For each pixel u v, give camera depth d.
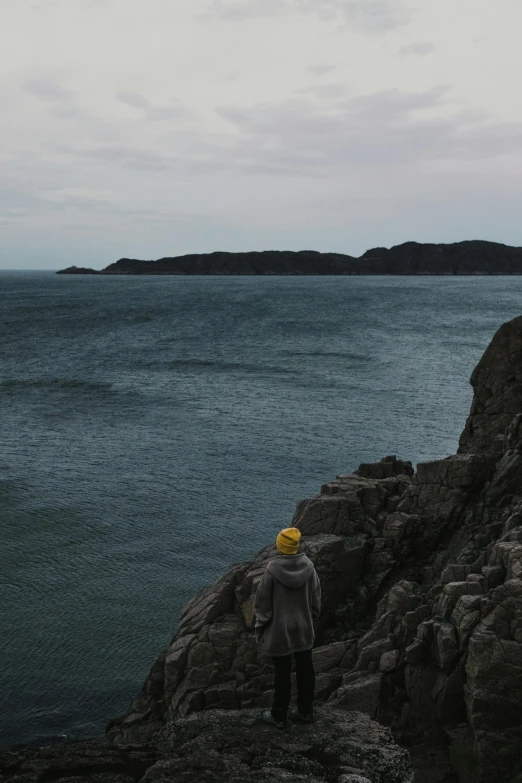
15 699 19.50
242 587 15.59
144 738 14.76
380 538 16.59
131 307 180.25
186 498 36.03
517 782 11.09
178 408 58.75
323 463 42.62
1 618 23.66
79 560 28.25
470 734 11.66
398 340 110.25
